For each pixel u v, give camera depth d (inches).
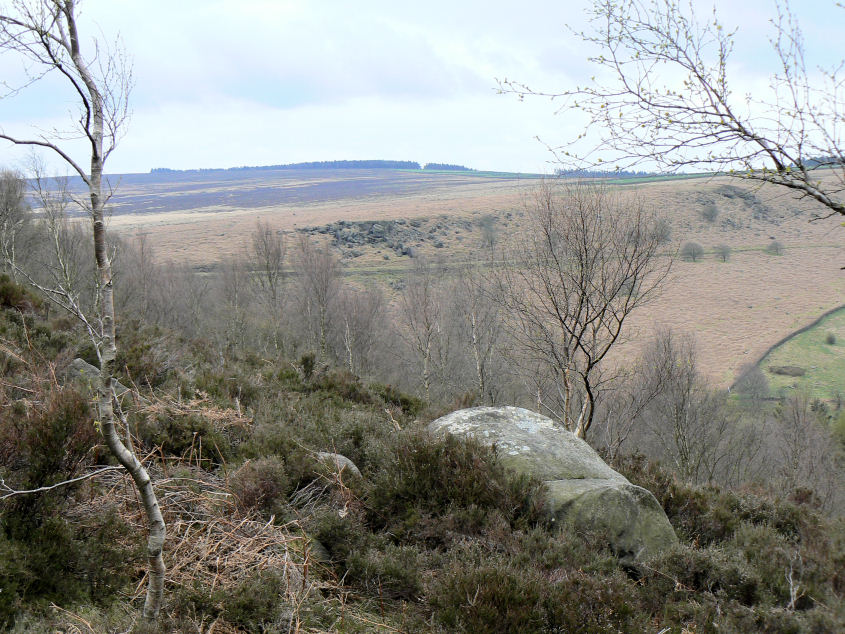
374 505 206.4
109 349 102.7
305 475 218.2
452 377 1505.9
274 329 1791.3
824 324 3294.8
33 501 143.1
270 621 134.4
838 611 168.7
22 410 185.2
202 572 147.2
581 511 203.2
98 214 102.4
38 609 119.6
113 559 139.5
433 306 1568.7
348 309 1911.9
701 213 4933.6
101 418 101.8
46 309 431.8
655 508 208.8
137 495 169.9
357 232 5073.8
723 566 189.9
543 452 242.4
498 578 151.3
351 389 418.0
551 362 449.7
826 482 1176.2
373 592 162.9
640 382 735.1
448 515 196.2
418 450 221.5
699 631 159.0
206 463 222.5
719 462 1202.0
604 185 424.5
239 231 5620.1
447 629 140.8
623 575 176.7
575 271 404.2
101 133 102.6
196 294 2069.4
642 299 397.7
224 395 314.0
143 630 112.5
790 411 1376.7
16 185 866.8
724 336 3093.0
